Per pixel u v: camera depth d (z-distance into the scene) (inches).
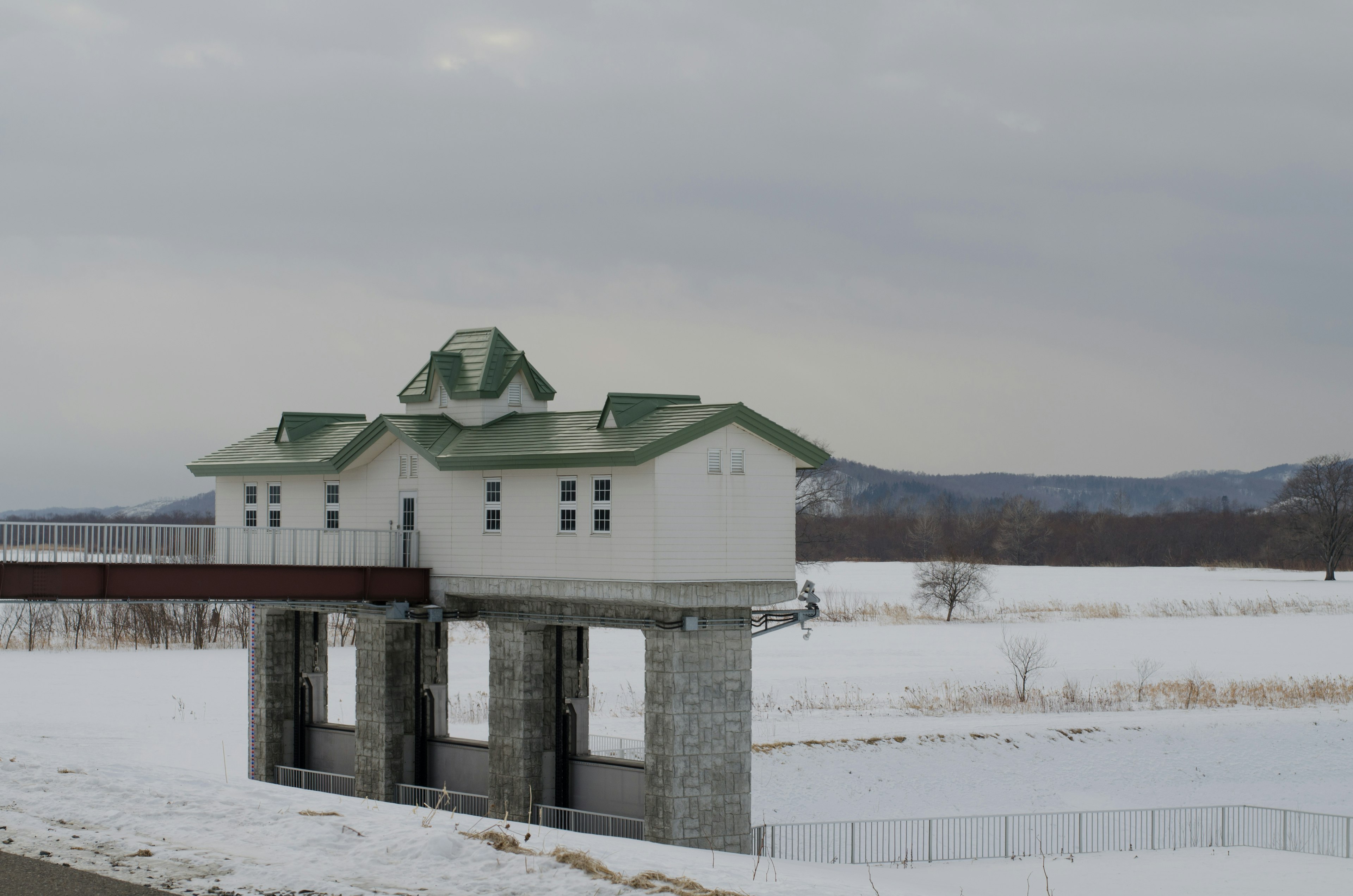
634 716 2556.6
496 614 1850.4
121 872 905.5
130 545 1760.6
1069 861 1756.9
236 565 1747.0
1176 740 2386.8
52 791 1171.3
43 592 1625.2
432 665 2081.7
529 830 1186.0
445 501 1907.0
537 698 1828.2
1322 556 7273.6
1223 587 6225.4
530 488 1777.8
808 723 2452.0
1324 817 2053.4
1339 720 2507.4
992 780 2196.1
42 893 844.6
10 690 2938.0
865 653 3572.8
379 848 982.4
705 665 1656.0
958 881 1624.0
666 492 1617.9
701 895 903.7
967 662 3376.0
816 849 1786.4
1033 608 4926.2
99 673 3235.7
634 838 1744.6
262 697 2223.2
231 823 1065.5
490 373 1979.6
